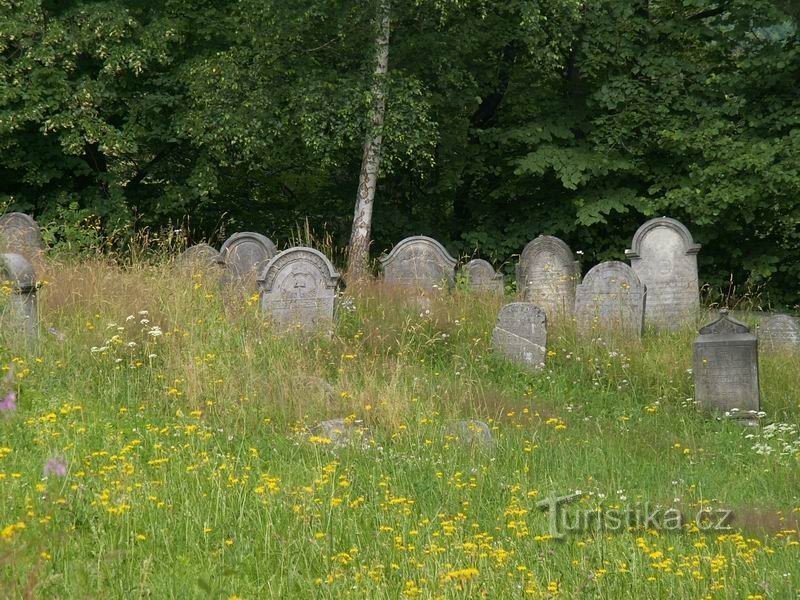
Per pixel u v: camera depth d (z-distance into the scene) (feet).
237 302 48.83
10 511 25.07
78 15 70.69
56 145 74.38
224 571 22.75
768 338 54.80
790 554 26.48
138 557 23.77
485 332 51.65
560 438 38.65
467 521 28.43
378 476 31.63
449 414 39.55
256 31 67.87
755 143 72.18
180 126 71.82
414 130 68.08
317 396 38.68
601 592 23.02
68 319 43.75
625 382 47.85
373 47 68.23
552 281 63.21
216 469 29.91
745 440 41.63
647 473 35.50
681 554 25.98
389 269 63.62
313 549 24.94
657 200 73.77
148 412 36.65
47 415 32.76
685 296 60.49
